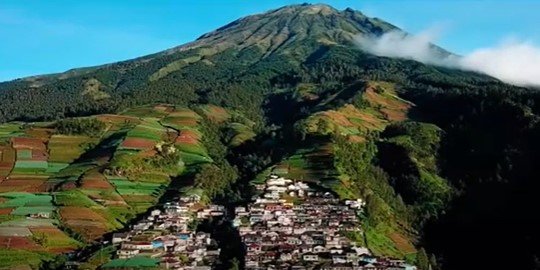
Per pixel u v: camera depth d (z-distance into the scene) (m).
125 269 195.12
